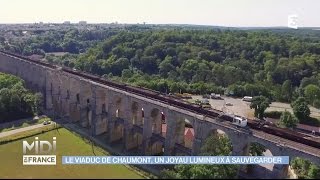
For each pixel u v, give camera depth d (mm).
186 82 199500
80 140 120688
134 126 114375
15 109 141125
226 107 158250
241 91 183000
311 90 173250
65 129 132250
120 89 121375
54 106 154625
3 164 94688
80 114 136625
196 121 90812
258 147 94125
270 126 88750
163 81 184250
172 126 97312
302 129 132750
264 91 181750
